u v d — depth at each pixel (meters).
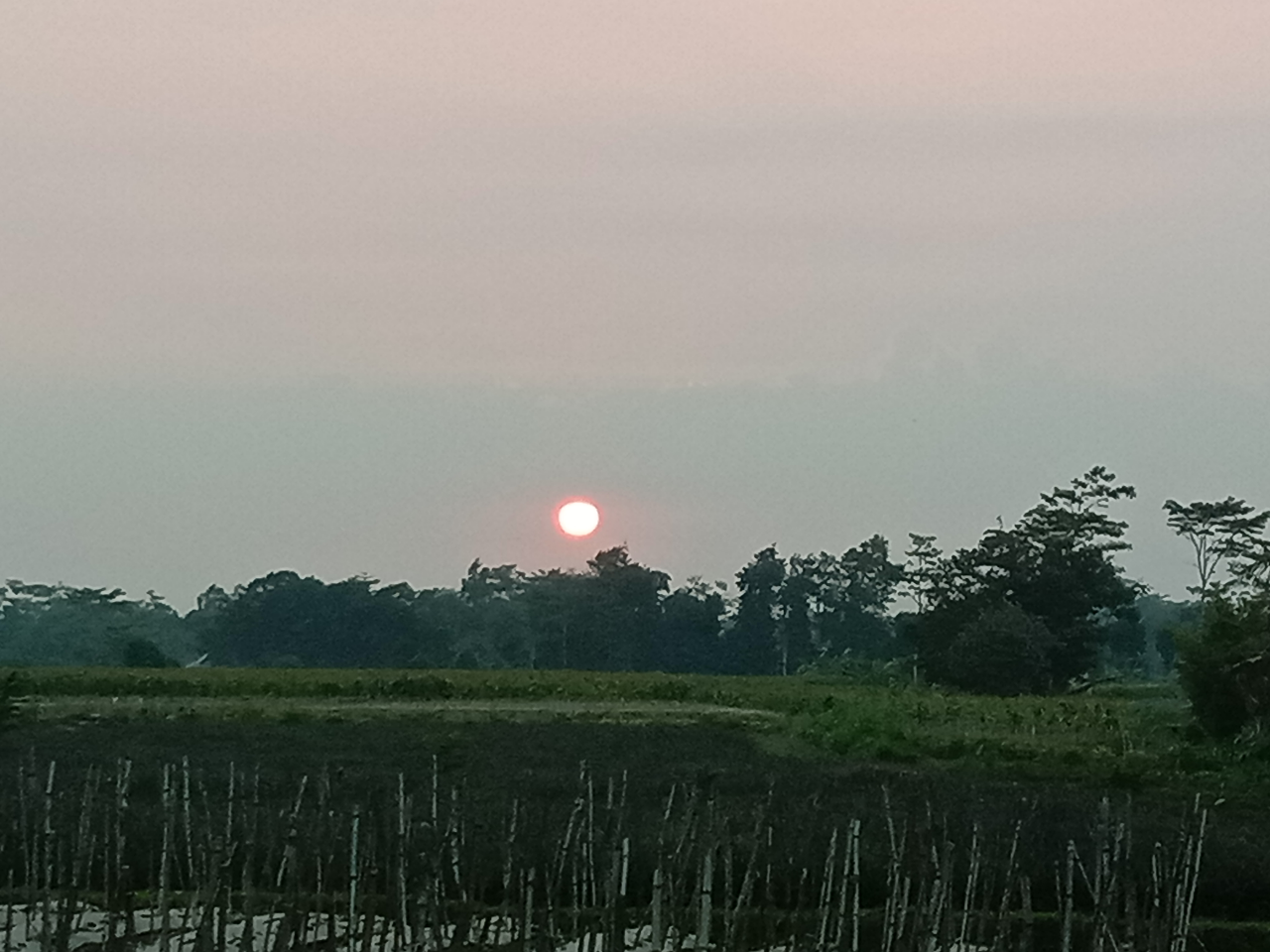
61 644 105.31
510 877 14.98
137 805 20.55
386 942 14.81
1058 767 31.53
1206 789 27.98
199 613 114.88
